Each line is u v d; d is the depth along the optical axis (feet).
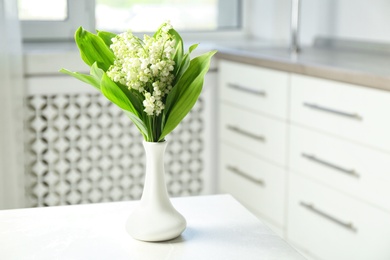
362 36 10.43
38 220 4.95
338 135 7.80
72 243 4.51
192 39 12.35
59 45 10.79
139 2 11.88
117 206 5.27
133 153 10.68
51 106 10.02
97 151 10.46
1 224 4.86
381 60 8.89
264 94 9.32
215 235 4.66
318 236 8.34
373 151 7.25
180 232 4.57
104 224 4.87
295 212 8.82
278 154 9.12
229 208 5.22
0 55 9.31
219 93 10.70
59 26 11.21
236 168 10.37
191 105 4.40
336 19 11.00
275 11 12.30
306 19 11.76
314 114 8.23
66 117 10.16
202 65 4.50
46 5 11.10
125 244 4.49
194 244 4.50
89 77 4.43
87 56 4.59
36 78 9.82
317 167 8.26
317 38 11.39
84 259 4.25
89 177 10.51
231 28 12.77
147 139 4.52
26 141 9.96
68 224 4.86
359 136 7.45
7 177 9.66
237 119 10.18
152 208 4.53
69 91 10.04
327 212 8.13
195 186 11.21
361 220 7.53
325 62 8.49
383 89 7.00
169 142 10.93
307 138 8.43
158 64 4.21
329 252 8.14
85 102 10.19
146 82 4.32
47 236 4.64
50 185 10.29
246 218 5.00
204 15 12.56
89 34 4.59
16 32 9.39
